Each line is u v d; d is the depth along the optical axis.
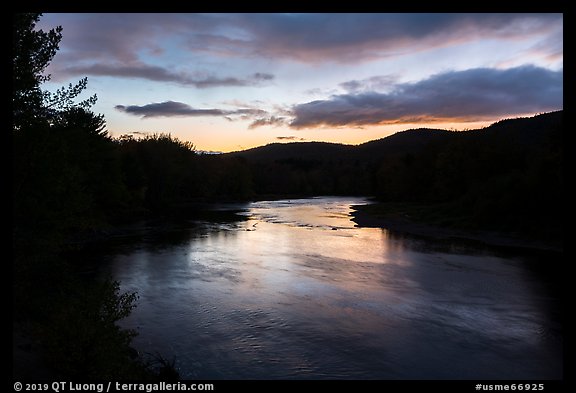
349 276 25.11
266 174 175.75
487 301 20.16
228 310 18.33
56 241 13.05
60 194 13.42
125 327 16.05
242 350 14.15
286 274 25.52
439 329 16.36
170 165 85.19
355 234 46.31
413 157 116.62
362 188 180.38
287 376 12.31
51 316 11.13
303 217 68.56
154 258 29.92
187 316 17.50
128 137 94.31
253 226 53.59
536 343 15.02
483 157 69.00
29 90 12.13
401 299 20.34
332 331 15.98
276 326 16.44
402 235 45.62
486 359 13.70
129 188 64.38
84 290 11.74
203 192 117.62
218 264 28.30
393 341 15.09
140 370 11.30
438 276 25.39
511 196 48.34
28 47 12.15
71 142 13.86
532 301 20.19
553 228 41.09
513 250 35.81
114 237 40.97
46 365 9.93
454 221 53.47
